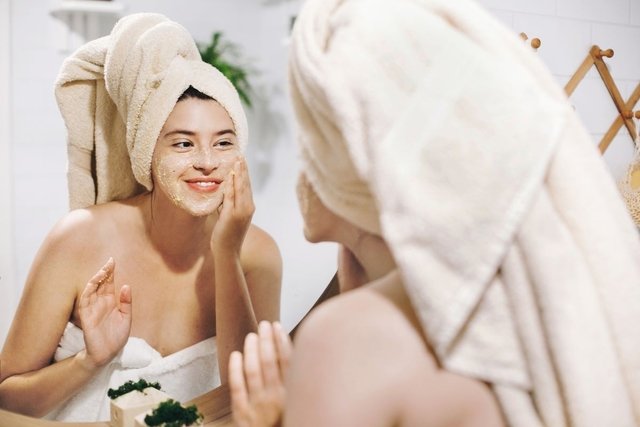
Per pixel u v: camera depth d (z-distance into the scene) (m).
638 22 1.52
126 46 0.89
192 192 0.95
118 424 0.90
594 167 0.49
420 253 0.44
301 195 0.60
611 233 0.48
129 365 0.96
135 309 0.97
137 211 0.96
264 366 0.59
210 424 0.97
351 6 0.50
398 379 0.44
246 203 0.99
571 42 1.44
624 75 1.52
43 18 0.88
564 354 0.44
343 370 0.43
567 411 0.45
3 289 0.90
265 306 1.03
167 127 0.93
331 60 0.47
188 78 0.92
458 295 0.43
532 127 0.45
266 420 0.58
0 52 0.86
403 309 0.46
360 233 0.59
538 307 0.44
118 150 0.94
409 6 0.49
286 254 1.04
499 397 0.46
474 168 0.44
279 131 1.03
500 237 0.43
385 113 0.46
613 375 0.45
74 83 0.90
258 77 1.01
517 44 0.51
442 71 0.46
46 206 0.91
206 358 1.00
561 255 0.44
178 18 0.96
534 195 0.44
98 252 0.94
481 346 0.45
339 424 0.43
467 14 0.49
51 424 0.94
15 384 0.91
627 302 0.47
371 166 0.46
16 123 0.88
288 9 1.01
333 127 0.49
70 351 0.94
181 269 0.98
